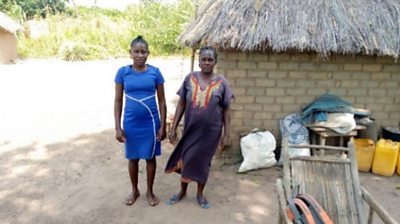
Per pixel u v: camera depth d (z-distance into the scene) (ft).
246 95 17.01
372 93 17.46
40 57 48.06
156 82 12.48
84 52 48.42
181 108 12.96
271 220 12.99
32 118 23.82
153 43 53.52
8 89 31.37
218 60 16.44
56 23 55.31
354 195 10.31
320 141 16.55
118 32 53.83
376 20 15.92
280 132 17.53
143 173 16.39
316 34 15.08
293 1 16.15
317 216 8.77
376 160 16.51
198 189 13.69
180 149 13.10
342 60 16.78
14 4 64.85
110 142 20.07
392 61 16.97
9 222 12.48
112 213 13.14
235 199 14.32
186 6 57.72
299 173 10.49
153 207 13.55
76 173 16.24
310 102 17.31
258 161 16.46
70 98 29.12
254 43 14.75
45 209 13.32
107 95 30.42
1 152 18.29
